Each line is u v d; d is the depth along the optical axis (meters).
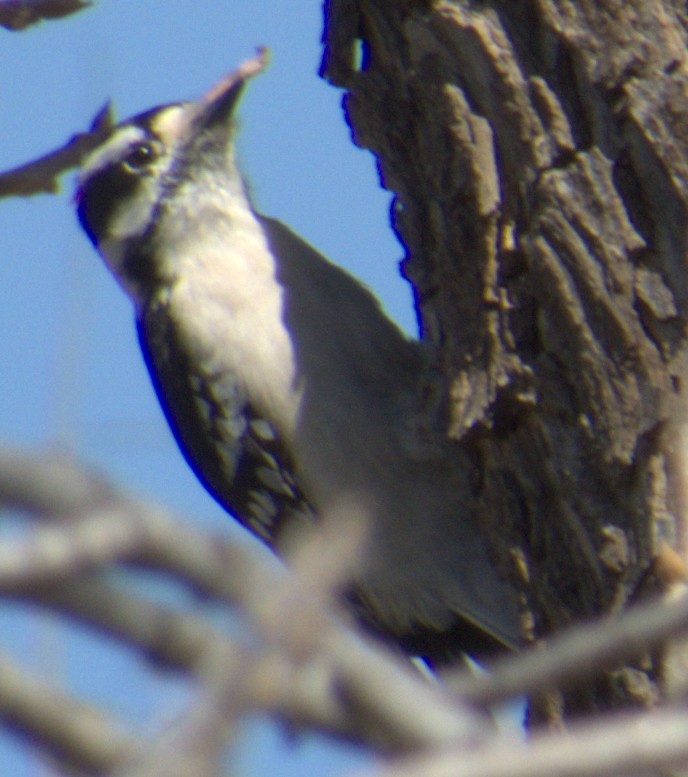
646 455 7.84
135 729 3.25
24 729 3.19
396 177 9.56
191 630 3.29
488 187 8.80
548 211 8.29
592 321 8.12
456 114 8.91
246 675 3.04
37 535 3.20
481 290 8.83
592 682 7.67
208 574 3.29
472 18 8.73
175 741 3.00
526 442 8.52
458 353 9.04
